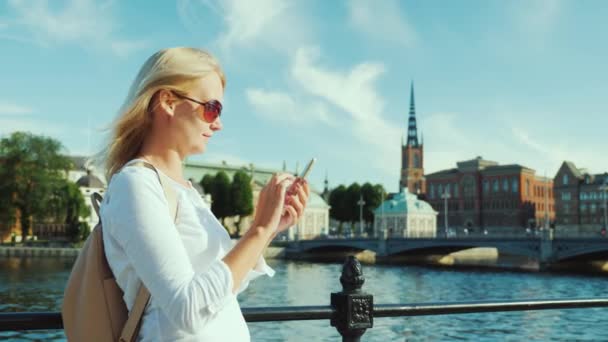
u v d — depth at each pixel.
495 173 137.50
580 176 121.81
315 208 127.12
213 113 2.14
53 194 75.56
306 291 41.72
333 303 2.96
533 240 64.12
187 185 2.18
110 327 1.93
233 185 112.44
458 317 26.98
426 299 38.84
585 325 24.84
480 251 101.56
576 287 45.69
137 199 1.87
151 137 2.15
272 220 2.02
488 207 138.00
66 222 79.44
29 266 60.12
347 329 2.89
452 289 44.66
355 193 130.25
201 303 1.80
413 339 22.45
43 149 73.25
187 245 2.00
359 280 2.95
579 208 119.69
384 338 22.72
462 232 139.50
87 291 1.93
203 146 2.18
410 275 57.34
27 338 18.09
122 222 1.84
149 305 1.92
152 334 1.90
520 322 25.55
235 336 2.04
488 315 27.62
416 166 185.75
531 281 50.88
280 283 47.25
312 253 89.81
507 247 66.38
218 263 1.89
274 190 2.05
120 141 2.13
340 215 132.38
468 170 141.25
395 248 76.94
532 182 137.00
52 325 2.39
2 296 34.97
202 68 2.13
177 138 2.13
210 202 109.88
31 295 35.44
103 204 1.97
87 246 2.00
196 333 1.91
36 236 89.56
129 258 1.84
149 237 1.82
